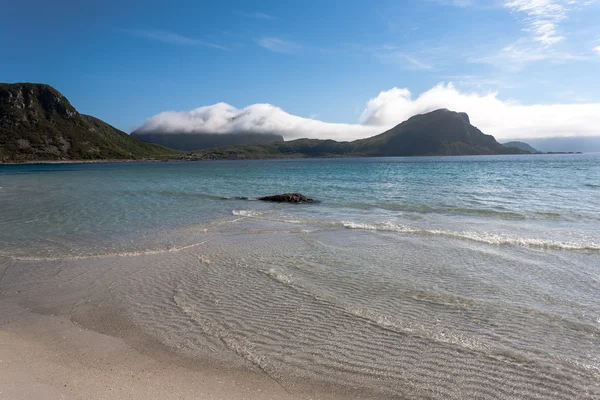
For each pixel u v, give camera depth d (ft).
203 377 18.30
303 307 26.55
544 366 18.86
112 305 27.35
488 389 17.17
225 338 22.21
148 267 36.73
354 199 89.92
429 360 19.58
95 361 19.65
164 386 17.47
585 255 38.32
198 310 26.30
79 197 100.32
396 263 36.81
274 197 91.76
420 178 158.71
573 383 17.48
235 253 41.68
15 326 24.03
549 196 86.63
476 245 43.29
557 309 25.49
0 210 75.41
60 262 38.65
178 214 70.38
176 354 20.45
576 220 57.31
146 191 118.11
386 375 18.37
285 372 18.75
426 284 30.73
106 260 39.34
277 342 21.67
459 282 31.07
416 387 17.42
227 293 29.48
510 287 29.73
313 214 69.82
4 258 40.16
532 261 36.55
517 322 23.68
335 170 266.77
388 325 23.56
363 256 39.55
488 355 19.95
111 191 118.42
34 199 95.50
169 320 24.73
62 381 17.65
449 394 16.89
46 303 27.89
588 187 105.09
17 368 18.74
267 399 16.74
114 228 56.65
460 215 64.44
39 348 21.04
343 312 25.58
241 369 19.02
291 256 40.06
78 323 24.43
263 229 55.31
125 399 16.34
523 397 16.61
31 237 50.37
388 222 58.95
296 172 246.27
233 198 97.40
